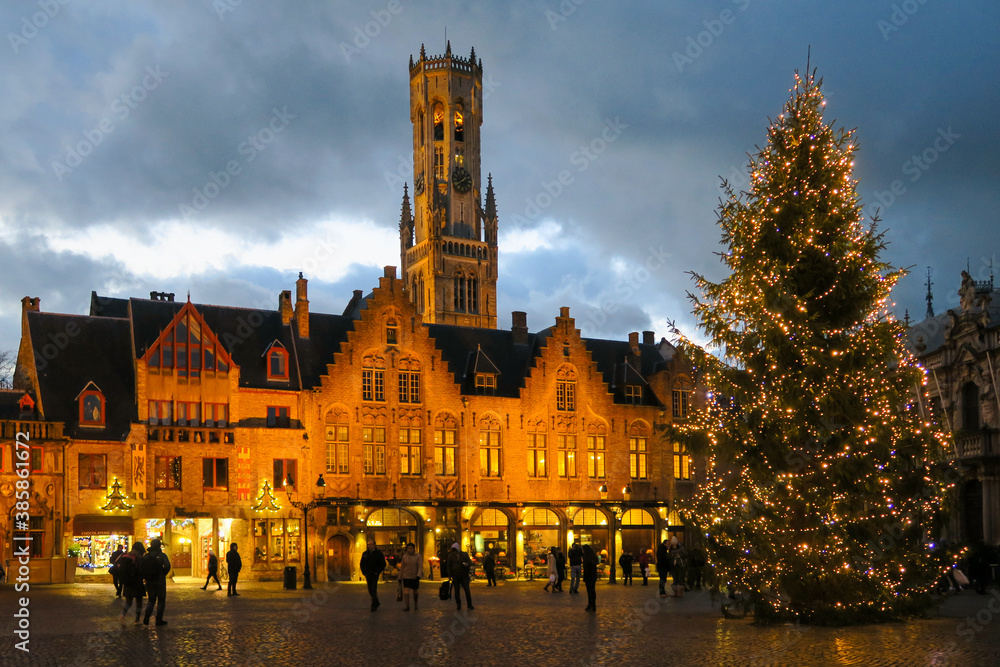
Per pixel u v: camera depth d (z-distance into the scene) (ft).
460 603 110.63
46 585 153.38
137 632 88.28
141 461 174.81
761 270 103.04
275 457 186.09
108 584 156.15
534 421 216.33
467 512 201.26
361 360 200.34
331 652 75.51
